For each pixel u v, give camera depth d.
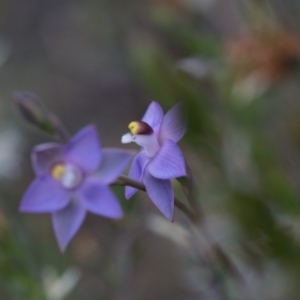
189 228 0.49
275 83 0.53
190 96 0.53
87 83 0.82
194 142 0.53
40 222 0.59
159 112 0.44
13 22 0.87
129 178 0.44
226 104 0.54
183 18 0.57
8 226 0.51
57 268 0.55
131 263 0.53
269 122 0.55
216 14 0.58
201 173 0.53
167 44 0.56
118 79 0.80
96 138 0.45
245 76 0.54
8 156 0.60
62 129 0.48
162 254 0.63
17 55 0.84
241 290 0.51
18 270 0.51
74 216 0.45
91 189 0.45
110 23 0.74
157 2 0.59
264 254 0.52
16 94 0.47
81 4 0.79
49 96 0.81
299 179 0.54
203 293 0.56
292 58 0.53
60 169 0.45
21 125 0.66
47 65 0.83
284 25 0.54
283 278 0.52
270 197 0.52
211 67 0.54
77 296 0.56
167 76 0.53
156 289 0.61
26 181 0.67
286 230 0.52
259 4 0.54
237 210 0.52
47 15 0.87
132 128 0.43
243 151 0.53
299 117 0.54
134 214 0.51
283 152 0.55
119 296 0.53
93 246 0.56
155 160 0.43
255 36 0.54
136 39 0.61
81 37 0.82
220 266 0.50
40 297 0.51
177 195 0.50
